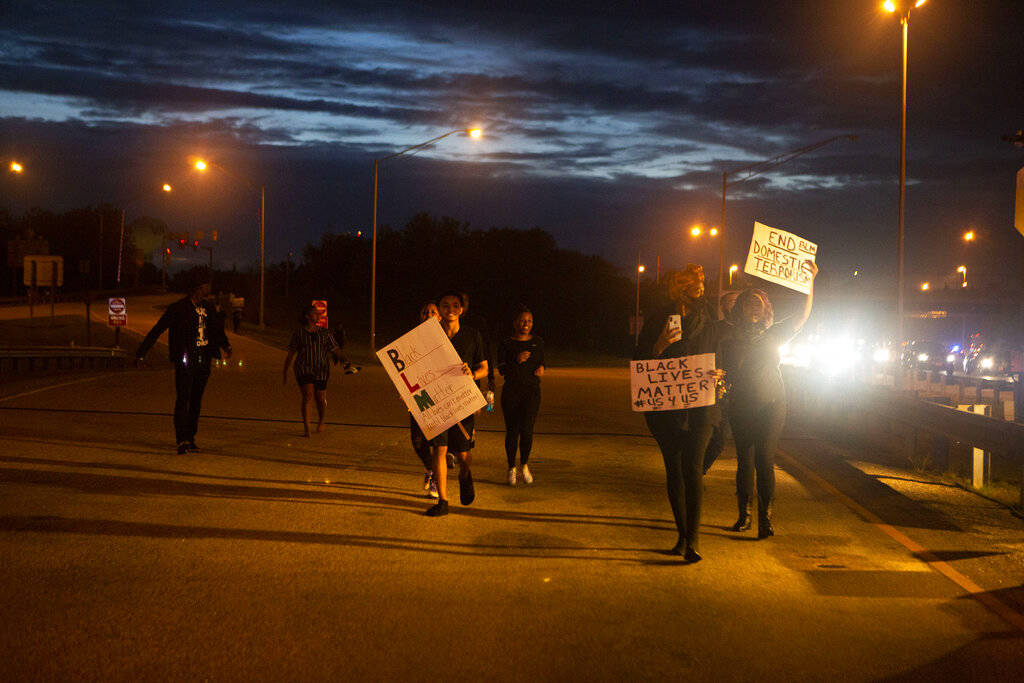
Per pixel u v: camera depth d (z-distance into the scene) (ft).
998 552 23.85
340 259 336.70
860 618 18.17
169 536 23.41
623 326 326.44
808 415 56.49
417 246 328.70
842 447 44.60
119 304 119.14
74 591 18.75
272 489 30.04
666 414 22.65
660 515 27.61
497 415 57.77
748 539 24.72
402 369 26.18
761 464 24.70
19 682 14.12
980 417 31.83
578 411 62.44
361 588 19.44
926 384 59.98
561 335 322.14
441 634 16.72
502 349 32.63
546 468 36.45
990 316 146.82
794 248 29.86
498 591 19.45
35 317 160.66
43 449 36.68
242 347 148.97
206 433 43.73
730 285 178.91
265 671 14.78
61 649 15.52
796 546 23.98
